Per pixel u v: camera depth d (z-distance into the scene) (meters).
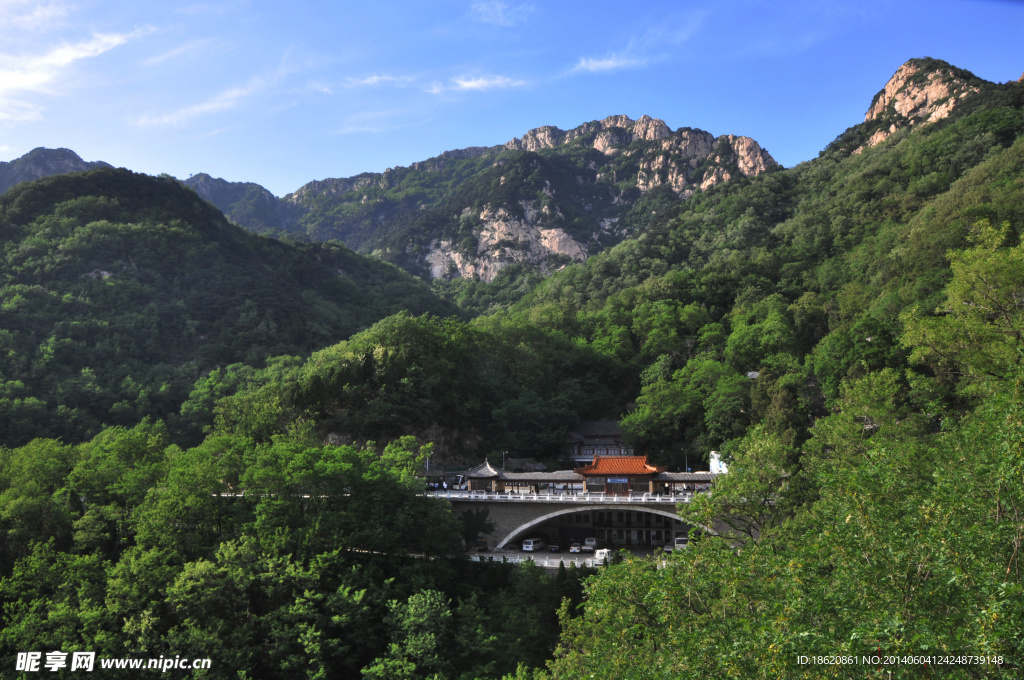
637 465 102.06
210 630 64.31
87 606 67.00
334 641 64.69
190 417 159.75
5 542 81.69
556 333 174.12
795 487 63.59
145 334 198.12
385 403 127.44
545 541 99.88
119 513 86.81
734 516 59.72
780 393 108.44
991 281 65.31
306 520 79.25
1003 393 41.41
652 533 99.62
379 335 148.25
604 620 42.56
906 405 81.81
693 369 141.38
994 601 22.88
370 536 77.44
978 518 30.05
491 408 139.88
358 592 68.25
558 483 103.50
